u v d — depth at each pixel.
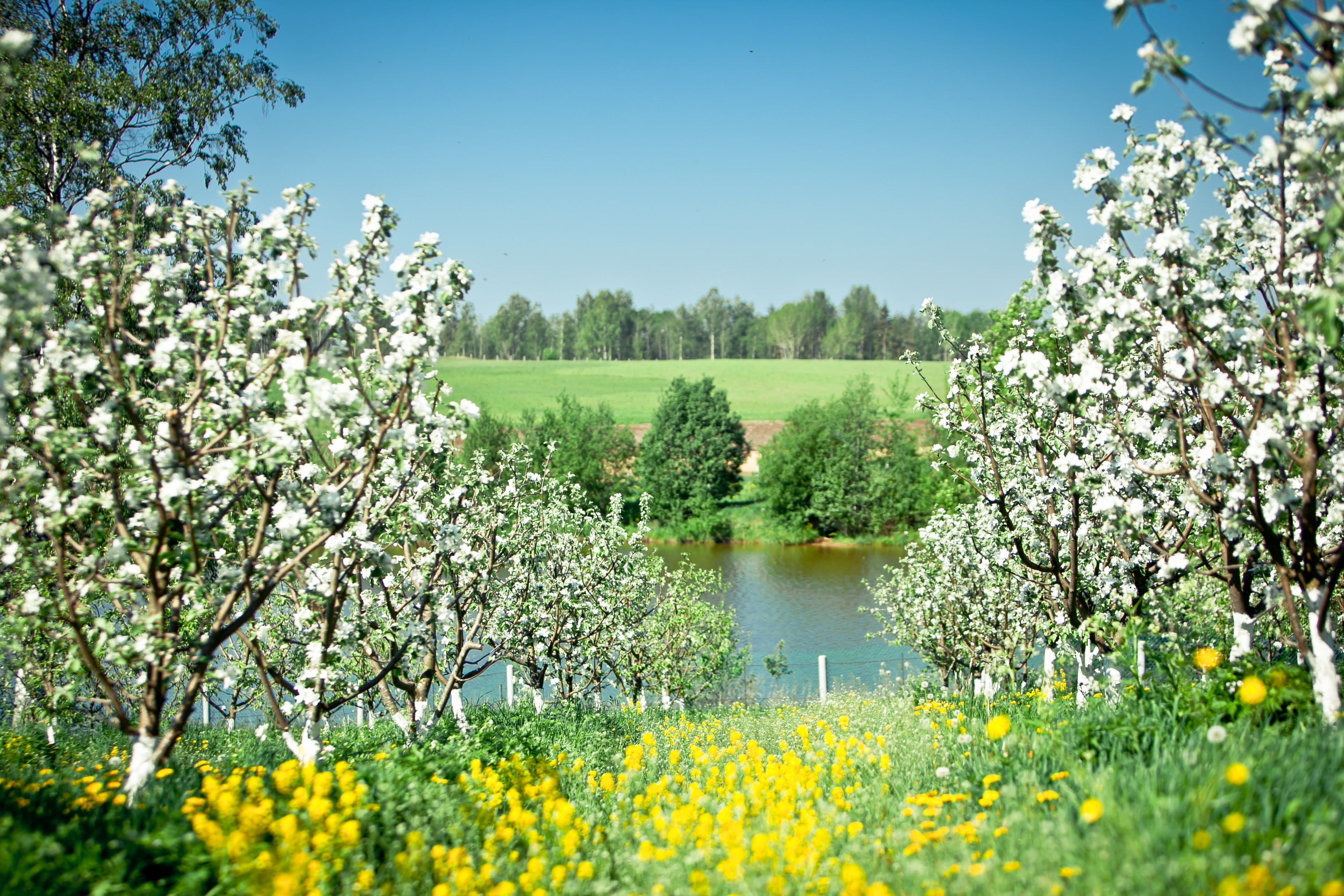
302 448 6.52
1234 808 3.68
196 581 5.52
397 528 7.14
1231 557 6.33
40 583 6.53
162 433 5.73
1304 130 4.62
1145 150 5.29
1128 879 3.14
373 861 4.48
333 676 6.97
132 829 4.40
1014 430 7.84
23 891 3.41
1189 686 5.50
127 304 5.56
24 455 5.80
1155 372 6.52
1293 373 5.13
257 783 5.04
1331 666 5.21
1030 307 12.10
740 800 5.47
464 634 8.84
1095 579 7.68
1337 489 5.80
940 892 3.35
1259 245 5.53
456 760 6.56
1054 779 4.64
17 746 7.73
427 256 5.64
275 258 5.89
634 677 14.05
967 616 11.21
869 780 6.20
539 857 4.61
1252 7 3.92
